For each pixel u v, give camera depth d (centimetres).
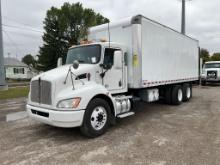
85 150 446
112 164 380
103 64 584
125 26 679
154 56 756
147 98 786
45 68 3459
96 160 397
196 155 411
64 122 474
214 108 889
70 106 480
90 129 514
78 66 523
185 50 1058
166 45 850
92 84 546
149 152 429
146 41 699
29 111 550
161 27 801
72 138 525
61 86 494
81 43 650
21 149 456
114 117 595
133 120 698
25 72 5359
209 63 2222
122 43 683
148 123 657
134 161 390
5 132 577
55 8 3403
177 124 638
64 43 3406
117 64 581
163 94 972
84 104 499
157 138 511
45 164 384
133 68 664
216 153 419
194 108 902
